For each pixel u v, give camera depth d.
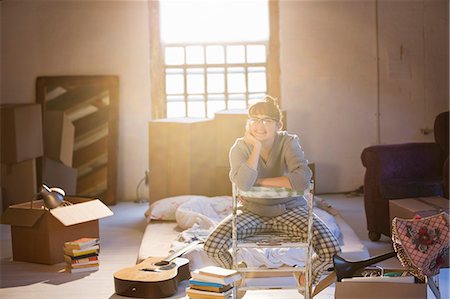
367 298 3.87
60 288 5.09
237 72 8.95
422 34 8.86
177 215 6.32
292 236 4.05
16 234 5.90
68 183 8.61
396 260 5.54
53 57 8.79
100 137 8.69
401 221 4.01
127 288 4.78
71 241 5.92
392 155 6.34
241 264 4.48
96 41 8.78
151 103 8.84
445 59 8.88
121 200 8.87
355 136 8.91
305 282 3.94
